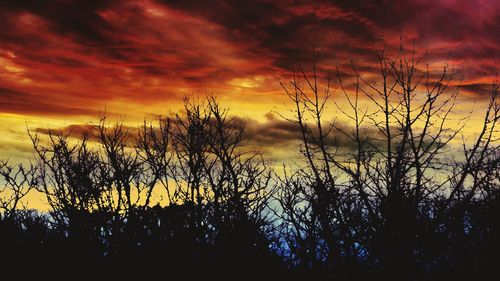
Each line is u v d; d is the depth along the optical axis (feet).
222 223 56.49
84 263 65.72
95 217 67.67
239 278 50.16
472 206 33.76
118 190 68.69
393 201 34.12
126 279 63.52
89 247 66.64
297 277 38.60
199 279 56.29
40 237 68.03
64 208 69.36
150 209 66.13
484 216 33.40
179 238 61.87
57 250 67.21
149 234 64.39
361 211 35.50
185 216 63.00
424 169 34.53
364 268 34.65
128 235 65.77
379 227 34.32
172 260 60.90
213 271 55.06
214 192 60.85
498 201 33.12
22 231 68.54
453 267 33.63
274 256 46.50
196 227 60.90
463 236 33.71
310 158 37.60
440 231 33.47
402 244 33.78
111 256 66.03
